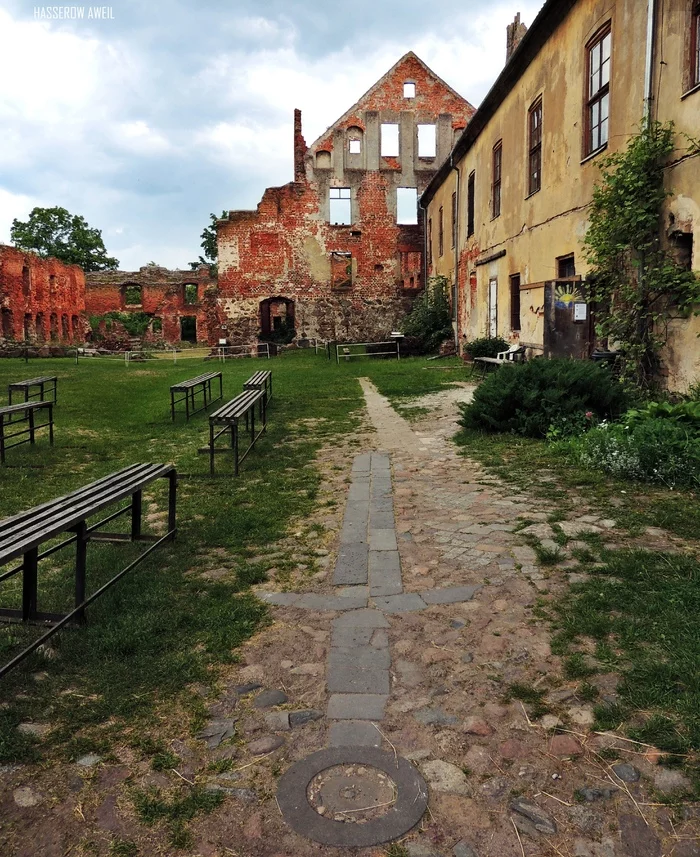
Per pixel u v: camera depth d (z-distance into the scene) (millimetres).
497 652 3090
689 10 8055
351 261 30344
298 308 30219
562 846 1998
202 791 2256
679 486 5539
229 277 30016
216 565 4340
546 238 13156
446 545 4523
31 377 18859
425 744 2479
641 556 3980
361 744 2488
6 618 3312
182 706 2748
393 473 6676
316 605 3689
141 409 12281
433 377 15992
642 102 9016
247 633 3367
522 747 2434
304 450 8047
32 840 2064
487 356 16234
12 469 7406
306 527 5086
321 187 30031
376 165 30141
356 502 5672
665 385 8781
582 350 11203
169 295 50562
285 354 28312
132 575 4121
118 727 2605
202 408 11711
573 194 11719
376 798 2211
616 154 9312
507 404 8219
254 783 2297
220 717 2674
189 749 2479
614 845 1991
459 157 21875
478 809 2154
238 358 27766
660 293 8695
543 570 3969
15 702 2756
